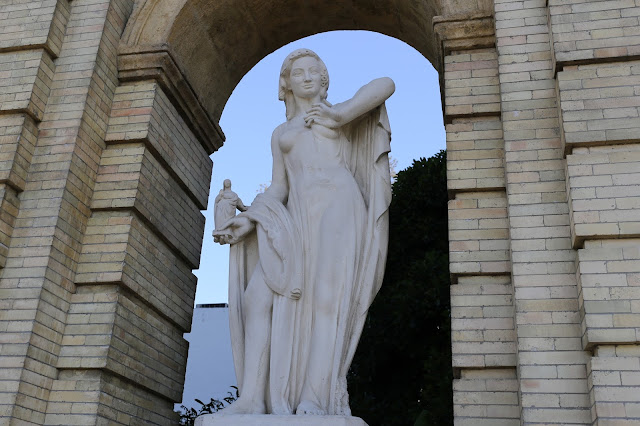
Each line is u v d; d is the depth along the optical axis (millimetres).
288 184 7633
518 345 5516
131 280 7305
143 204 7684
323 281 6742
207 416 6180
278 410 6281
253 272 7098
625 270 5328
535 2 6938
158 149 8078
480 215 6523
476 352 5965
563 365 5371
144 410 7508
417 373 13555
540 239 5867
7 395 6242
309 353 6605
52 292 6840
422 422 11125
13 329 6535
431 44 9195
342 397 6441
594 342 5125
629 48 6066
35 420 6465
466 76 7223
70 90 7699
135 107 8047
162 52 8164
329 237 6875
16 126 7328
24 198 7188
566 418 5199
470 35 7391
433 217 15352
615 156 5734
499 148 6777
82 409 6602
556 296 5625
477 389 5871
